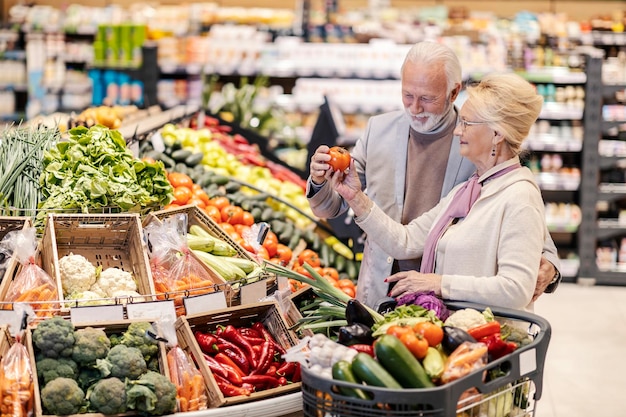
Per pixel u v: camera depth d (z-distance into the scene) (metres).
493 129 2.70
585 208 8.12
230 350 2.69
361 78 8.34
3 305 2.67
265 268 3.00
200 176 4.75
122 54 8.55
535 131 8.24
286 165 6.04
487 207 2.73
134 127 4.84
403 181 3.31
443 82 3.04
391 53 8.23
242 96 7.57
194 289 2.85
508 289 2.59
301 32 8.59
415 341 2.09
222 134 5.98
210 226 3.46
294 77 9.11
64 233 3.04
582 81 8.12
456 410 2.02
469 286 2.61
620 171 8.24
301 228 4.89
